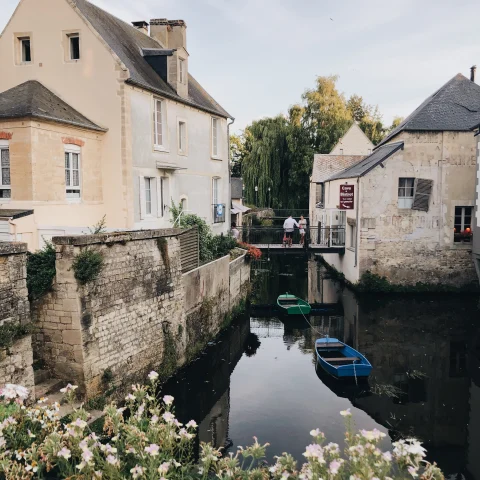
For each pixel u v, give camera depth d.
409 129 19.83
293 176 39.34
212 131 21.05
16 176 11.80
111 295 9.11
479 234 17.89
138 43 17.98
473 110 20.52
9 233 11.07
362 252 20.48
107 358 8.98
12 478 3.95
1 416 4.79
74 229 11.62
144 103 15.26
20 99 12.57
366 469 3.53
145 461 4.30
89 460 3.96
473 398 10.92
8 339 6.87
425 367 12.74
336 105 43.16
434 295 20.17
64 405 7.92
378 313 17.73
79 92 14.39
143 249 10.17
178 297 11.64
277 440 8.93
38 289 8.30
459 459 8.46
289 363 13.23
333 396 10.97
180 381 11.25
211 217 20.92
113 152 14.33
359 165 24.53
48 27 14.46
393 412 10.20
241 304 18.38
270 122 40.38
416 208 20.22
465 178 20.06
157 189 16.20
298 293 22.09
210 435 9.07
